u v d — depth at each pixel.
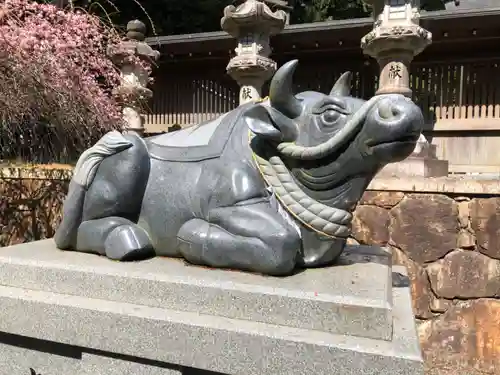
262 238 1.71
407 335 1.48
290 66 1.71
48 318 1.77
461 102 6.54
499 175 5.51
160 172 2.04
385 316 1.44
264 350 1.47
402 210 3.61
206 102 8.16
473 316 3.43
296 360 1.44
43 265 1.93
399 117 1.52
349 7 13.30
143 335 1.62
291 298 1.54
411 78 6.76
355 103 1.72
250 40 5.56
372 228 3.69
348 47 7.00
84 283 1.84
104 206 2.05
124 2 10.47
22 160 4.83
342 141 1.64
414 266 3.57
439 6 9.59
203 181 1.92
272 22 5.52
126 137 2.07
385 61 4.11
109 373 1.71
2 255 2.07
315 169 1.74
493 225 3.37
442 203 3.51
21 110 3.76
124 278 1.77
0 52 3.40
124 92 5.44
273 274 1.72
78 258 2.01
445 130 6.59
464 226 3.46
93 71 5.13
